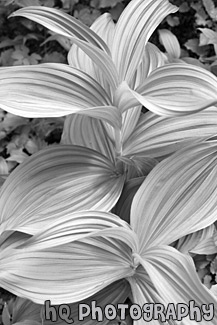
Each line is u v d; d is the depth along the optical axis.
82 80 1.49
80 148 1.61
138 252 1.51
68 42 1.97
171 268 1.45
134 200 1.54
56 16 1.48
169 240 1.52
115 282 1.61
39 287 1.46
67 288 1.48
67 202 1.54
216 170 1.54
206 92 1.46
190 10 2.06
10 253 1.47
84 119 1.72
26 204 1.54
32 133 1.96
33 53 2.04
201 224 1.51
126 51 1.53
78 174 1.58
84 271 1.50
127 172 1.68
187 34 2.09
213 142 1.57
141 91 1.49
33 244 1.40
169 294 1.42
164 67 1.49
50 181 1.56
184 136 1.56
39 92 1.44
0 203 1.54
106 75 1.49
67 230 1.42
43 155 1.58
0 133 1.95
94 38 1.50
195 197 1.53
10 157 1.89
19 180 1.56
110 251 1.54
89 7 2.06
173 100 1.43
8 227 1.51
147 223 1.53
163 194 1.54
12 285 1.45
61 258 1.50
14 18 2.09
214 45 1.91
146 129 1.59
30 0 2.03
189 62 1.92
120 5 2.05
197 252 1.64
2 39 2.10
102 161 1.61
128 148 1.59
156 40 2.09
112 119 1.51
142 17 1.53
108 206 1.55
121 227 1.43
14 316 1.61
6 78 1.43
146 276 1.54
